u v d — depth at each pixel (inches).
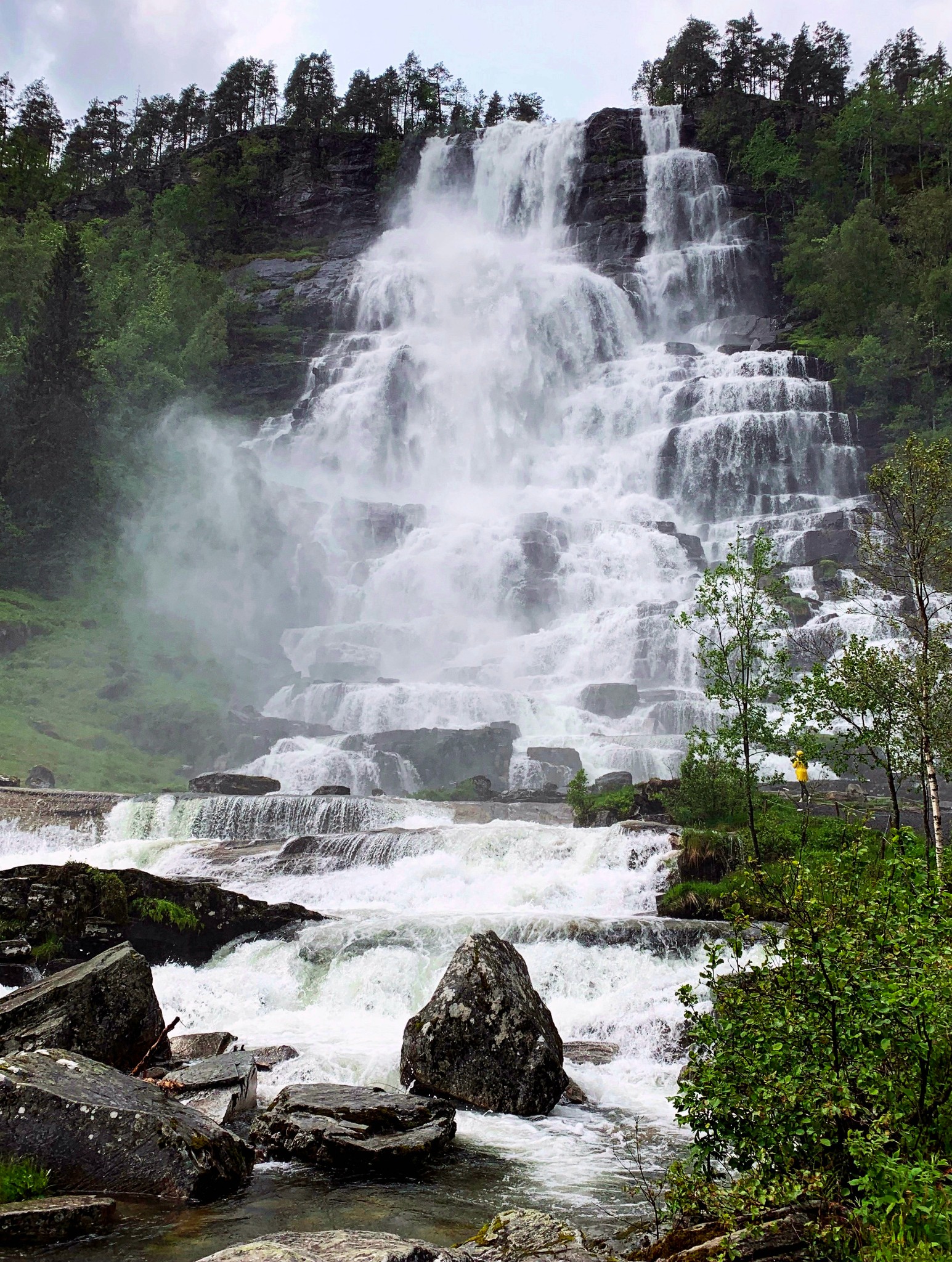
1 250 3127.5
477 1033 546.0
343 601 2578.7
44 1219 352.8
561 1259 323.9
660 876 940.6
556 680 2154.3
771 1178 309.9
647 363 3705.7
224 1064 533.0
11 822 1254.9
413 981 745.6
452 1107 500.7
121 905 797.2
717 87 5526.6
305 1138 446.3
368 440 3555.6
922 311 3388.3
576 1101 549.0
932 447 888.9
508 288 4082.2
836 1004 325.1
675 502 3144.7
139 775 1657.2
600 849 1003.9
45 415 2409.0
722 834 946.7
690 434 3176.7
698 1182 329.1
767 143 4534.9
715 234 4392.2
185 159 5477.4
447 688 1945.1
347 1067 580.4
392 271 4274.1
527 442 3629.4
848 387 3356.3
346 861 1064.8
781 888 384.5
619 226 4402.1
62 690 1876.2
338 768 1601.9
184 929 813.9
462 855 1049.5
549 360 3848.4
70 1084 418.9
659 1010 661.9
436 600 2578.7
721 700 1032.2
